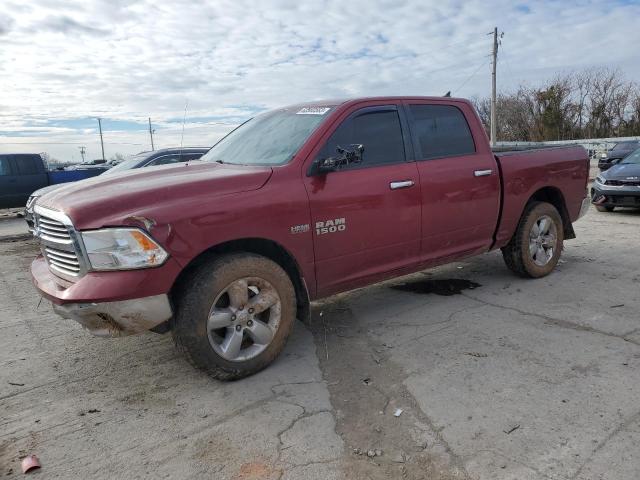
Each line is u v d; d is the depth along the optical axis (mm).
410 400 3232
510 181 5270
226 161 4352
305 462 2672
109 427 3102
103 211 3137
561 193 5957
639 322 4340
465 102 5145
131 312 3133
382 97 4492
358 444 2807
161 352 4207
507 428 2861
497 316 4656
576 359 3672
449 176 4723
